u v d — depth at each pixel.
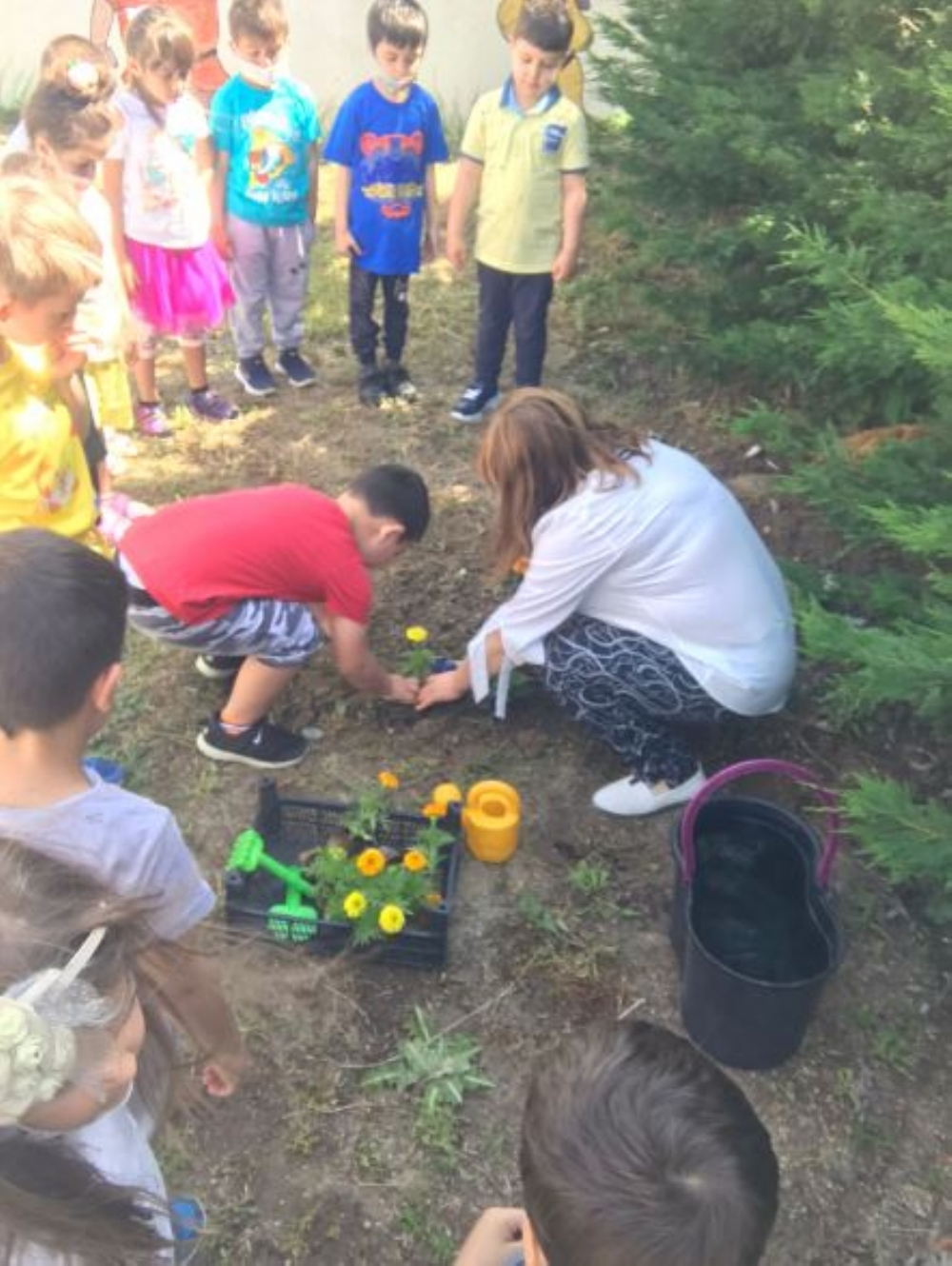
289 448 4.93
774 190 4.72
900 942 3.11
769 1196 1.29
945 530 2.72
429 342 5.71
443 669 3.79
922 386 4.09
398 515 3.22
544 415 3.07
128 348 4.76
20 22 7.88
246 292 5.02
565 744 3.65
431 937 2.92
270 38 4.57
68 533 3.14
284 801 3.23
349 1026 2.85
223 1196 2.53
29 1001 1.14
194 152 4.58
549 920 3.10
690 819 2.71
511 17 6.42
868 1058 2.84
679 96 4.92
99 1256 1.20
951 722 3.12
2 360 2.88
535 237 4.77
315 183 4.98
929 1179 2.62
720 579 3.16
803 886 2.87
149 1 6.69
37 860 1.33
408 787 3.48
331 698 3.75
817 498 3.55
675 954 3.04
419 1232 2.50
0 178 3.05
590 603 3.29
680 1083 1.33
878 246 3.96
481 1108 2.72
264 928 2.97
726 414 5.05
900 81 4.07
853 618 3.81
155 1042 1.61
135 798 1.96
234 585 3.19
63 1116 1.17
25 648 1.86
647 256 5.11
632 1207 1.23
